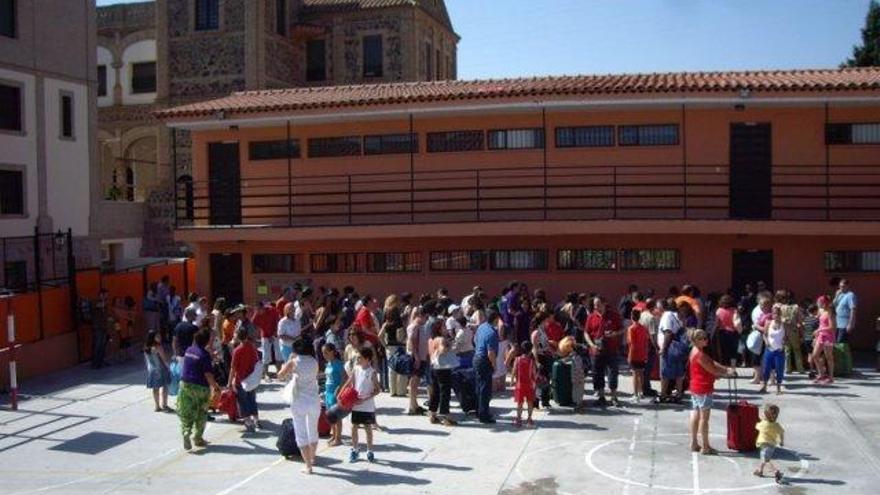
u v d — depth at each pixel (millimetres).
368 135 24922
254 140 25891
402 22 45500
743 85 21172
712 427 15102
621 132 23172
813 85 20891
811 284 22219
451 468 13117
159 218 41875
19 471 13609
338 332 17172
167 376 17453
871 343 22000
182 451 14477
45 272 30969
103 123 46938
